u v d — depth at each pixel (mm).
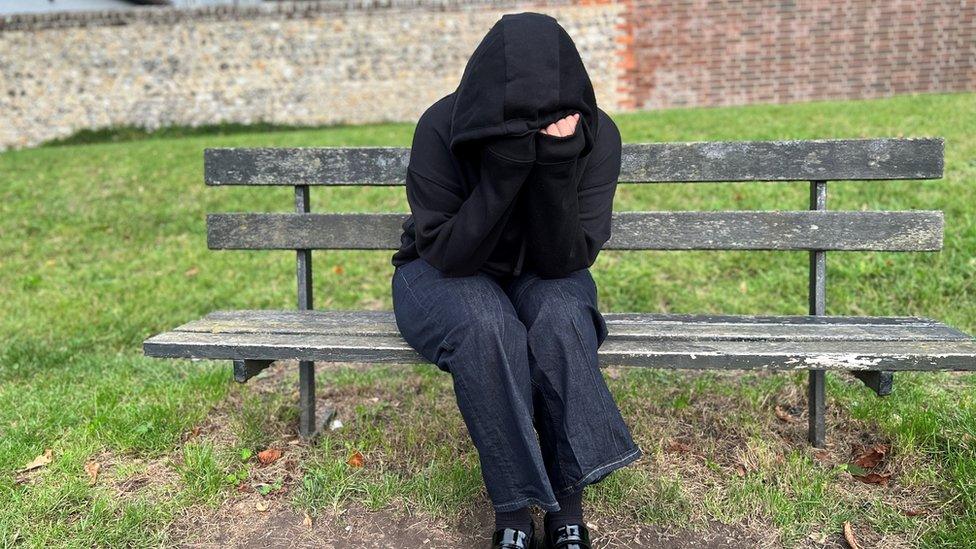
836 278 3727
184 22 12773
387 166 2592
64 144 12672
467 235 1864
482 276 2010
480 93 1793
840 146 2451
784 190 4758
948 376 2785
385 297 4121
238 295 4191
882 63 11297
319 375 3178
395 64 12781
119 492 2225
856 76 11391
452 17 12555
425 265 2068
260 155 2625
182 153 7629
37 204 6031
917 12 11109
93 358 3377
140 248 5148
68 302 4156
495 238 1915
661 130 7031
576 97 1822
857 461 2285
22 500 2158
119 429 2545
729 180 2508
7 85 12797
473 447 2438
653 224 2533
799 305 3525
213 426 2627
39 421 2648
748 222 2496
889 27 11195
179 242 5227
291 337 2174
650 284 3896
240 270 4633
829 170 2463
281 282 4406
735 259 4074
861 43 11297
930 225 2424
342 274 4473
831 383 2766
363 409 2717
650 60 11820
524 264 2105
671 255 4262
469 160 1933
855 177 2451
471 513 2121
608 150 2072
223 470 2307
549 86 1762
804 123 6617
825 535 1985
